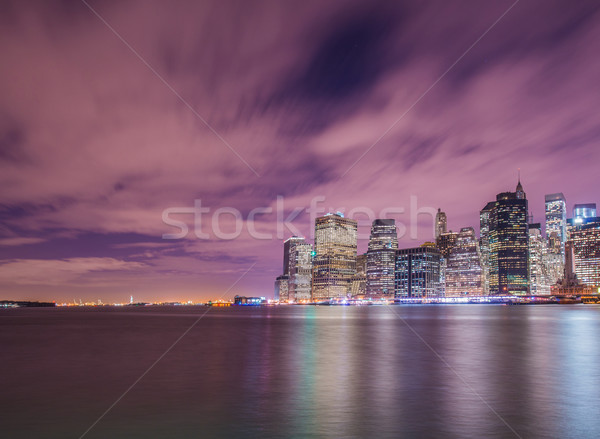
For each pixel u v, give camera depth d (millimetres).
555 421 21578
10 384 31469
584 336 75688
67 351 53219
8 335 82562
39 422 21875
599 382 31547
